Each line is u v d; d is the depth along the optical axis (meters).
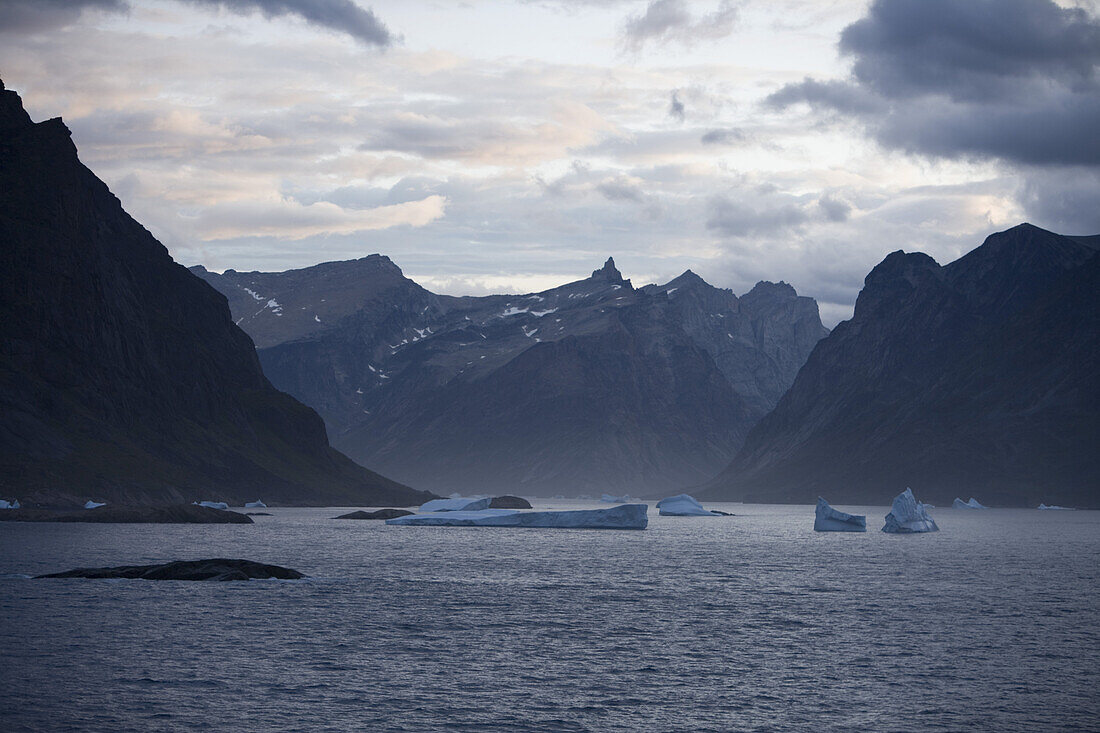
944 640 81.44
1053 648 78.12
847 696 62.81
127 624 83.06
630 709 59.44
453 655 73.62
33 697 60.03
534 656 73.75
